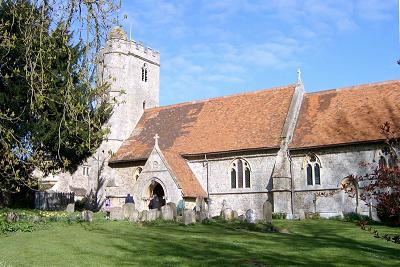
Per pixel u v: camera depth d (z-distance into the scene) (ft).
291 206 109.70
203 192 120.37
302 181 109.81
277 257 46.78
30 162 57.06
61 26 40.50
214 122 132.46
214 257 46.44
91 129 47.50
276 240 61.00
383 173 29.66
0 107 92.12
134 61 151.12
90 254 47.98
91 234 65.57
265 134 117.80
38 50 42.45
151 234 66.95
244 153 118.11
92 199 139.95
